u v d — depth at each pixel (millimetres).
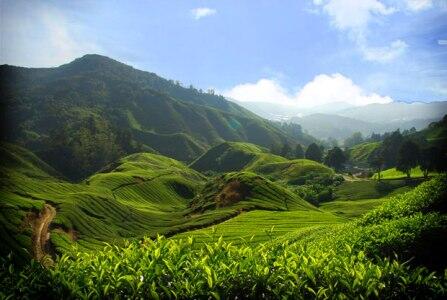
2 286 8875
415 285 9859
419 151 176125
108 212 124000
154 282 8594
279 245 10953
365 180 192875
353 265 10328
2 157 179250
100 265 9383
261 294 8883
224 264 9117
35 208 98812
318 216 100125
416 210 26891
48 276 9008
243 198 129750
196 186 198250
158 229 112062
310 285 9266
